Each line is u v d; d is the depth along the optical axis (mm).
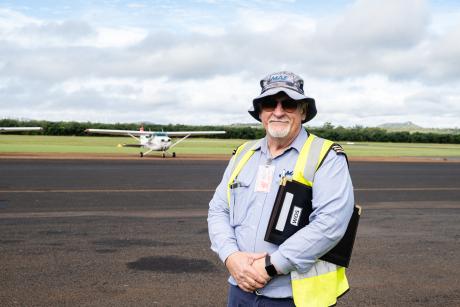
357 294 4535
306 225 2148
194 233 7078
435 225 8117
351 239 2227
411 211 9680
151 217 8359
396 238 7031
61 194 11117
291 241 2074
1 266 5156
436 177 17828
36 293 4336
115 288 4539
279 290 2176
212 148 42469
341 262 2189
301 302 2111
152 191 12000
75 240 6465
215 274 5070
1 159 23406
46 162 21891
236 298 2324
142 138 29578
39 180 14141
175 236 6855
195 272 5129
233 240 2320
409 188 13969
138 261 5504
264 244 2213
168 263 5453
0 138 55344
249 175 2338
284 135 2229
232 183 2385
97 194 11234
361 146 56594
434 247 6480
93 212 8766
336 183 2123
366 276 5109
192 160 25859
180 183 13977
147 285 4652
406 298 4441
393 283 4883
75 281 4711
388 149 47969
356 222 2250
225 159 27109
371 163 26531
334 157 2178
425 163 27141
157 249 6082
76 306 4031
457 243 6750
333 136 74125
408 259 5828
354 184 14930
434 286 4805
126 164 21750
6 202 9758
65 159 24422
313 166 2166
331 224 2062
